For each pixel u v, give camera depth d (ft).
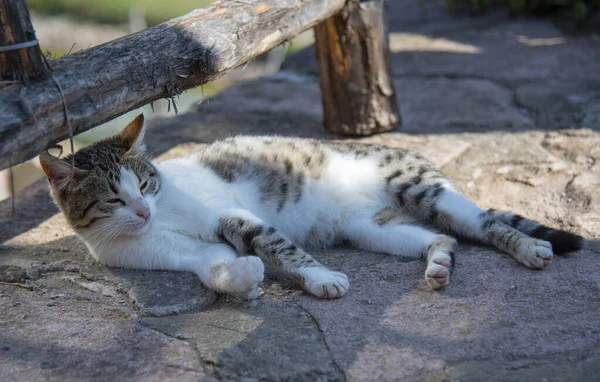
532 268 4.13
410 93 6.03
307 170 4.54
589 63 6.36
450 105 5.80
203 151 4.61
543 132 5.35
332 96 5.38
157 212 4.26
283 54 9.14
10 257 4.42
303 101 5.99
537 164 4.99
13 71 3.66
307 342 3.78
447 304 3.95
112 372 3.69
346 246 4.52
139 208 4.19
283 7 4.54
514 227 4.35
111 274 4.24
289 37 4.66
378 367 3.67
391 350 3.74
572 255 4.22
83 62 3.81
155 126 5.66
